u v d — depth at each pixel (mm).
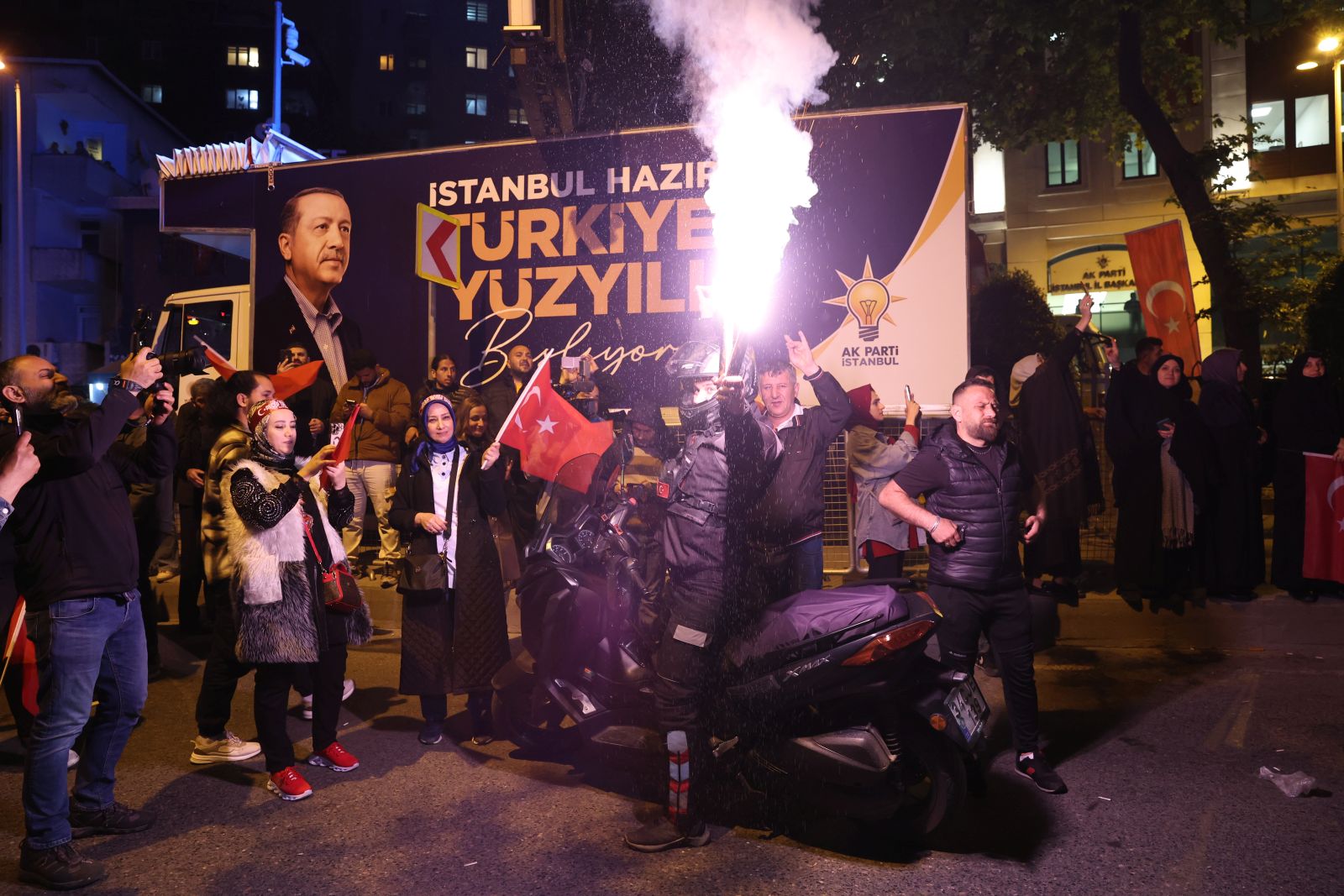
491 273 9609
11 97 24297
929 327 8547
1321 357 7004
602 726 4684
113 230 36000
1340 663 6340
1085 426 7258
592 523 4898
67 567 3695
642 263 9250
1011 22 13547
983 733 3820
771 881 3561
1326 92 23281
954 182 8547
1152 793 4281
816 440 4586
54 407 3900
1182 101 17344
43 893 3545
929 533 4227
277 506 4316
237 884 3600
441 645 5098
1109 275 25734
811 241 8758
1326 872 3506
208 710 4898
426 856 3824
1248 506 6973
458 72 76375
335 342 10023
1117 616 6965
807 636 3781
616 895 3463
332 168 10078
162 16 56344
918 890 3467
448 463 5207
